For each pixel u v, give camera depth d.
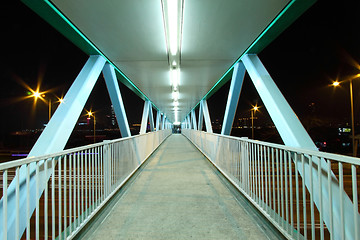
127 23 2.96
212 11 2.69
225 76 6.10
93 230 2.37
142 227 2.44
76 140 34.44
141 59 4.48
